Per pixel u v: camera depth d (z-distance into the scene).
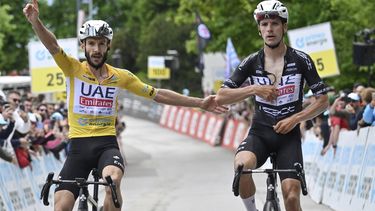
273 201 9.10
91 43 9.60
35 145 17.05
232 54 31.61
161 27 73.38
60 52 9.58
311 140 20.11
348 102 17.38
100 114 9.76
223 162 31.12
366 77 29.56
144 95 10.16
